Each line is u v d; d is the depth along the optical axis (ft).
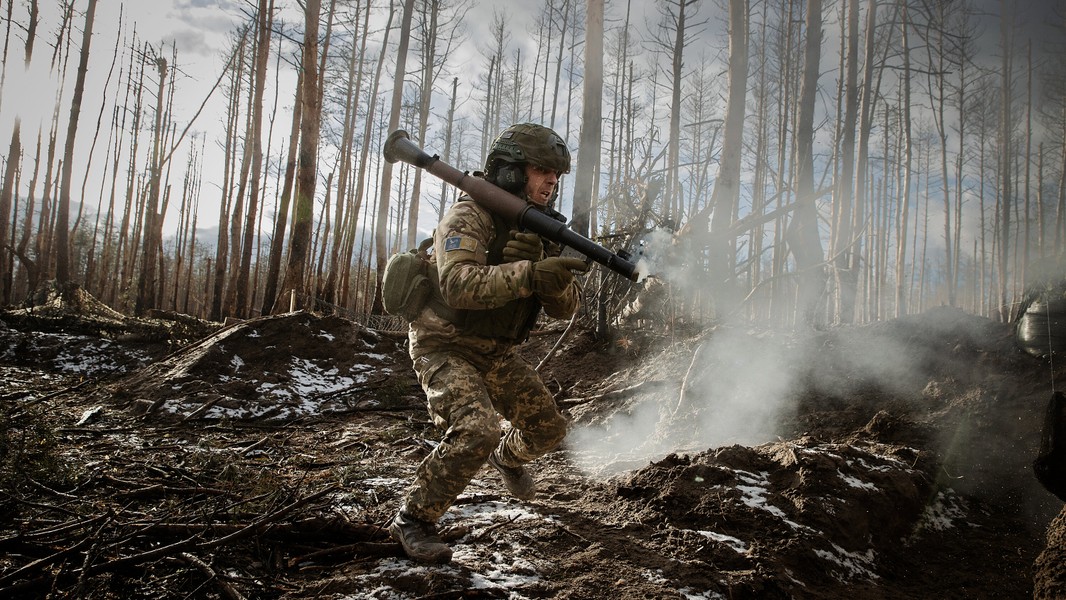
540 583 7.40
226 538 7.57
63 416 15.76
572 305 7.93
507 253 7.25
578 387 20.67
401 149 8.11
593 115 31.14
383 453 13.96
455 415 7.53
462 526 8.83
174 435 14.85
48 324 26.84
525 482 9.52
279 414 17.61
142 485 10.24
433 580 7.22
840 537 9.13
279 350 20.97
